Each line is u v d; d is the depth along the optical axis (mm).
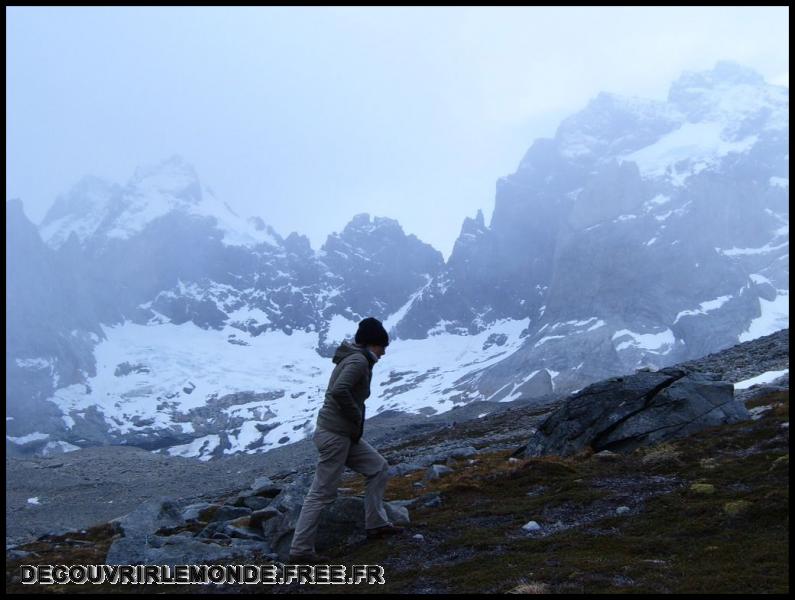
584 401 20344
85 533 22703
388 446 69625
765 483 12336
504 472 17188
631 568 9297
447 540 11695
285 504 15922
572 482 14828
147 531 19703
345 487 29312
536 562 10000
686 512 11539
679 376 20203
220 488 90000
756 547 9539
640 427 18562
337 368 11836
